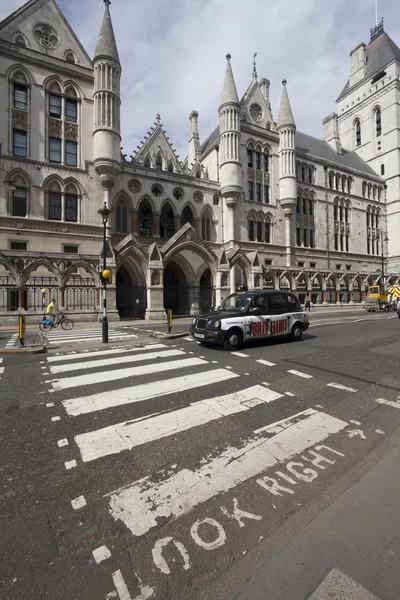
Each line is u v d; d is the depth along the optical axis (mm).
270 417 4770
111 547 2402
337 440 4082
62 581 2119
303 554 2291
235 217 34781
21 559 2301
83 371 7285
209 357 8672
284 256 38531
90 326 19047
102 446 3947
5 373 7230
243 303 10445
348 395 5711
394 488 3062
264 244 36688
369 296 34219
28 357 8969
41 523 2670
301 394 5750
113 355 9039
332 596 1950
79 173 27516
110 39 27609
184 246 26156
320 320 20344
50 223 25984
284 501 2912
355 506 2805
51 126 26797
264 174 38219
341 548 2332
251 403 5312
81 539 2486
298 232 41094
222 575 2143
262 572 2150
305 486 3137
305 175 42469
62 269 22641
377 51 54281
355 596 1948
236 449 3850
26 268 20109
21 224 24953
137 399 5484
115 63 27719
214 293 28047
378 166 53281
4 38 25328
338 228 45062
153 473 3379
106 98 27203
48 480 3279
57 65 26953
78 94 28062
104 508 2850
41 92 26422
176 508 2838
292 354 9062
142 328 17438
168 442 4031
